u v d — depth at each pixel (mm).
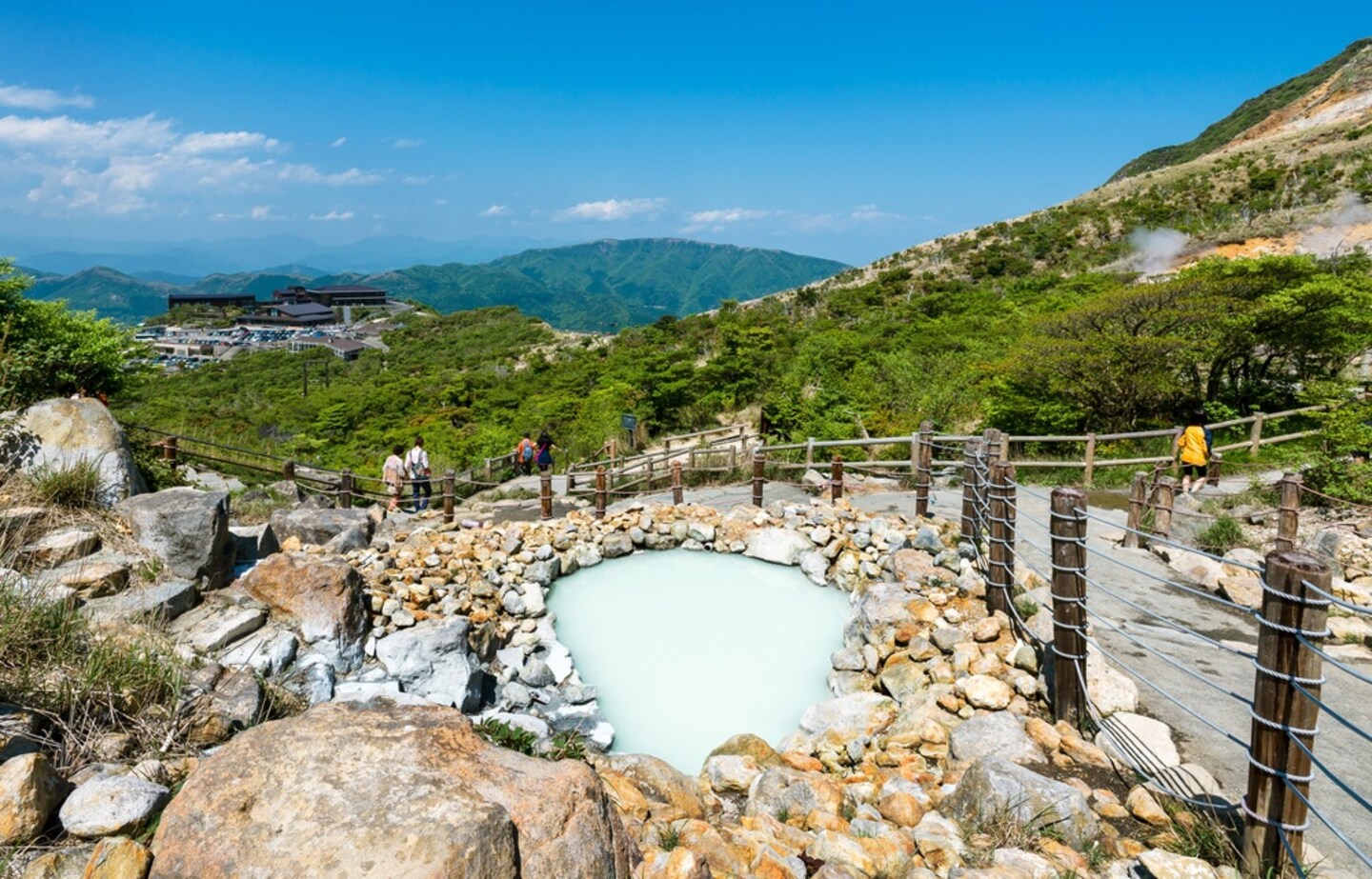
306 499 12125
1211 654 5688
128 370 11273
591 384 43469
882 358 23172
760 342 30547
